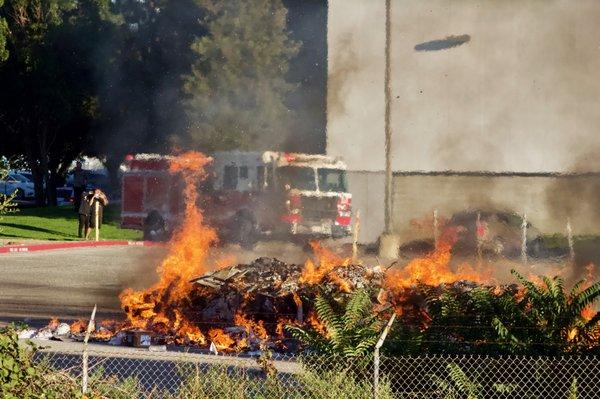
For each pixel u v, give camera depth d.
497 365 39.72
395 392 37.91
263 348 42.81
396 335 40.59
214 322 53.94
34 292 74.00
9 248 111.69
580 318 41.31
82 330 54.75
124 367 44.00
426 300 51.59
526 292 45.53
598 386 38.66
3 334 34.31
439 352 40.69
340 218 118.50
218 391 37.34
